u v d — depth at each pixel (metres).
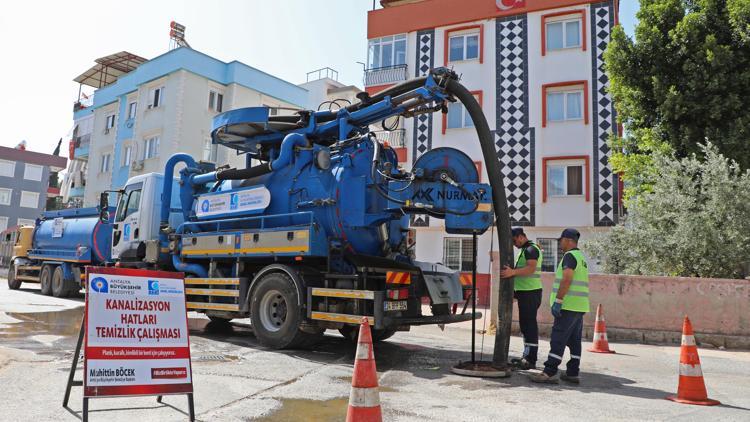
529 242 7.49
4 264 29.39
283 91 30.09
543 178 20.00
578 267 6.40
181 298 4.61
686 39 14.16
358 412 3.98
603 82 19.66
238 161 27.73
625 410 5.07
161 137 26.48
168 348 4.41
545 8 20.64
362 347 4.11
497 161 7.39
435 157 7.37
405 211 7.55
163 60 27.14
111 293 4.23
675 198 11.77
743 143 13.33
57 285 16.89
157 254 10.46
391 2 24.20
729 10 13.76
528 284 7.42
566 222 19.58
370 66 23.30
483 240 19.98
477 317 11.72
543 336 11.05
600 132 19.52
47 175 53.25
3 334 8.64
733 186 11.20
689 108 14.01
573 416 4.81
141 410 4.65
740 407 5.30
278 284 8.18
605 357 8.64
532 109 20.45
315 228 7.94
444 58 21.98
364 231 8.12
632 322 10.57
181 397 5.13
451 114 21.56
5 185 50.47
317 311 7.83
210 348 8.20
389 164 7.76
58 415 4.38
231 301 8.97
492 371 6.66
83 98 37.16
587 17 20.08
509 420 4.63
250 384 5.78
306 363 7.14
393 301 7.29
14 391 5.08
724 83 13.66
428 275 8.00
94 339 4.05
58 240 17.38
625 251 12.52
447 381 6.32
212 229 9.83
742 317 9.93
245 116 9.34
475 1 21.70
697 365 5.59
